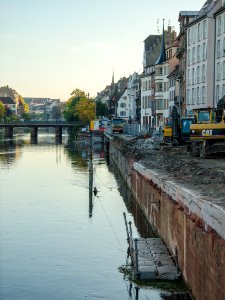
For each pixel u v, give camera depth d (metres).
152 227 30.83
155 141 60.59
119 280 22.66
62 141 143.62
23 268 24.80
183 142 49.75
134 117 142.62
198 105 72.44
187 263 19.75
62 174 63.56
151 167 35.62
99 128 127.44
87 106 160.88
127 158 52.34
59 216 36.72
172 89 91.25
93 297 20.95
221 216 14.85
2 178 59.06
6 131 157.88
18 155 92.38
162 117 98.44
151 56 113.12
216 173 28.48
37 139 153.62
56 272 24.12
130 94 152.50
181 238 20.97
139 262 22.44
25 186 52.31
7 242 29.50
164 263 22.30
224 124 38.59
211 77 68.75
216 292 15.30
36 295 21.42
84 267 24.77
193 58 74.75
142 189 36.41
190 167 32.34
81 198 45.03
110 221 35.03
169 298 19.61
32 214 37.44
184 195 20.52
